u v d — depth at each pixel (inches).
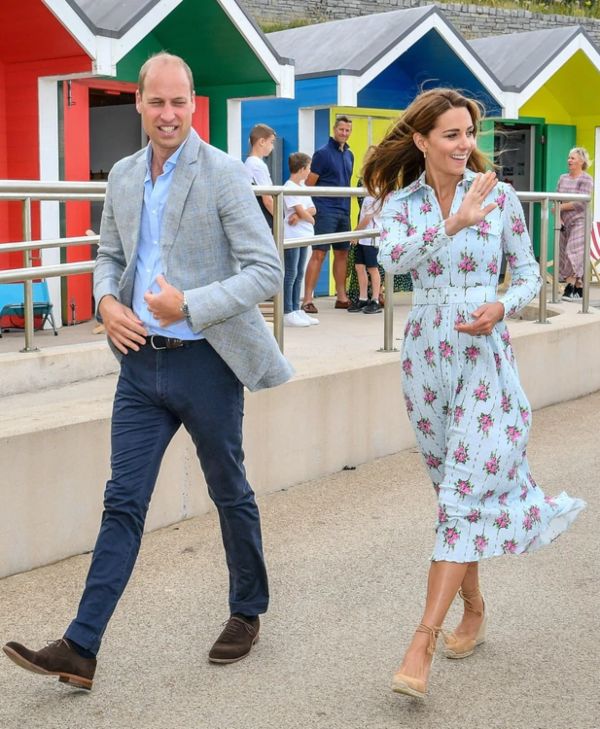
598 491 229.5
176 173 137.0
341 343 303.7
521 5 1028.5
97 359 258.7
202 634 156.0
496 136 608.7
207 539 194.4
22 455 173.6
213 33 422.3
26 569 176.7
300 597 169.9
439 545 135.7
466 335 138.9
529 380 306.7
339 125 398.3
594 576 179.8
